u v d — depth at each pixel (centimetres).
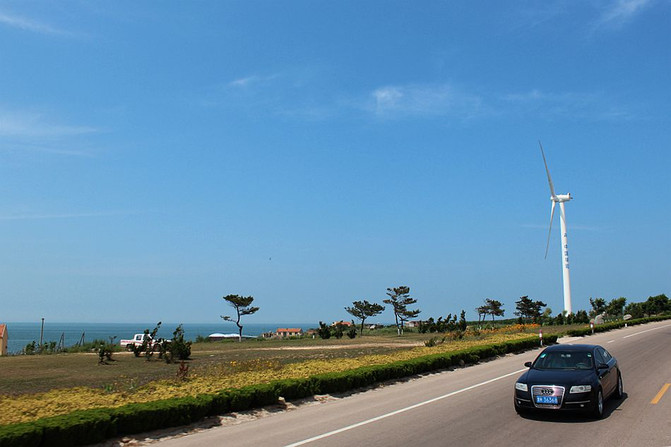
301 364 2194
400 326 8712
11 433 908
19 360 3966
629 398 1403
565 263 7569
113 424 1062
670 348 2908
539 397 1174
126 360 3819
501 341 3353
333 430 1101
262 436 1068
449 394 1572
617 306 8569
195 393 1404
